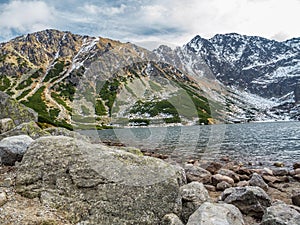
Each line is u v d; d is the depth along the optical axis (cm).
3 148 1062
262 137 5028
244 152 2922
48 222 678
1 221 656
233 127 9112
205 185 1318
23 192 802
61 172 830
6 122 1822
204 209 717
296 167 1986
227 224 653
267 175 1652
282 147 3375
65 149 882
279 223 710
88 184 791
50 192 791
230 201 927
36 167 853
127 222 727
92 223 716
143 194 770
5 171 965
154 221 738
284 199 1177
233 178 1473
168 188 791
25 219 671
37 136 1480
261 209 888
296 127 8856
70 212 738
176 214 770
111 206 749
